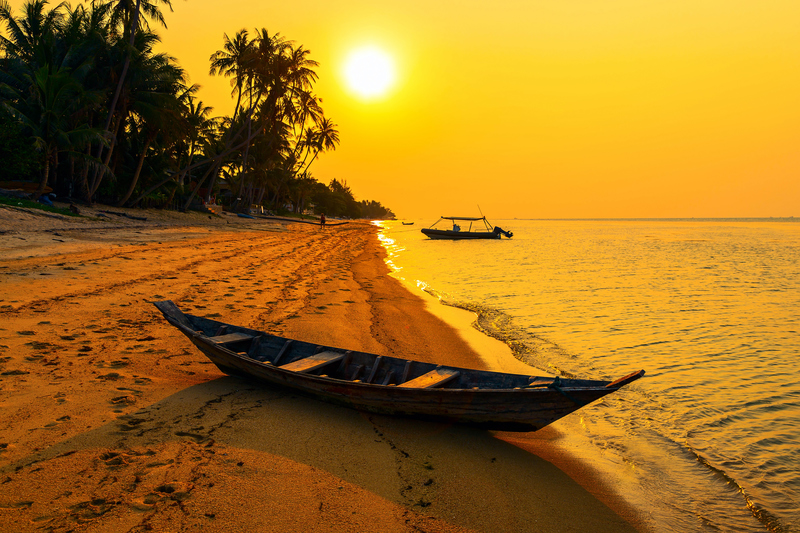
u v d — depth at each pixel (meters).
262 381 6.30
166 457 4.26
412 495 4.12
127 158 33.94
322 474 4.29
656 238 69.62
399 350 8.80
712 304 15.13
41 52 26.52
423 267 25.42
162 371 6.49
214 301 11.33
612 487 4.55
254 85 42.97
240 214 51.41
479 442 5.26
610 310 13.90
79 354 6.72
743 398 7.04
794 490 4.60
